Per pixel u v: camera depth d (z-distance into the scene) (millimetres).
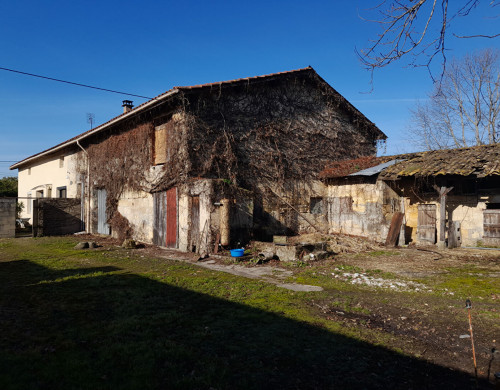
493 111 22984
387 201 13719
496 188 12039
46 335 4340
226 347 4055
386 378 3457
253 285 7055
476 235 12422
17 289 6602
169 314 5125
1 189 31297
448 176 12188
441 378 3482
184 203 11969
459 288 6930
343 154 17094
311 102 16062
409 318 5223
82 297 6066
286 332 4535
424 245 12977
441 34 3920
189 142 11898
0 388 3023
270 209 13977
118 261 10055
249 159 13602
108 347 3957
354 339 4375
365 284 7285
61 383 3176
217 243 10930
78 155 19875
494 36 3684
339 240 13078
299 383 3314
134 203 14945
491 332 4664
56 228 18172
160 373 3400
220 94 12828
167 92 11750
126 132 15578
